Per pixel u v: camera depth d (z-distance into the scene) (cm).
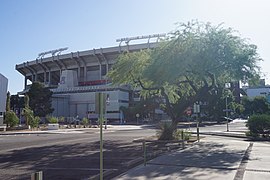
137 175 1030
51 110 9725
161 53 2448
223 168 1166
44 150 1967
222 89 3025
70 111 11531
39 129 5244
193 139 2686
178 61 2344
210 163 1284
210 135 3525
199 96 2619
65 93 11838
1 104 5050
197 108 2736
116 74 2909
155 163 1290
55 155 1697
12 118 5084
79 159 1521
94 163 1375
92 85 12144
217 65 2369
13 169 1236
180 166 1214
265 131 2941
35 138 3209
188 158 1438
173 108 2741
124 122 9775
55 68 13775
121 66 2869
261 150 1781
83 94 11388
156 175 1028
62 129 5456
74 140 2873
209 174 1046
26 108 5778
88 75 13325
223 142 2370
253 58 2445
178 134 2625
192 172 1083
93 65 12800
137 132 4369
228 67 2372
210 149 1841
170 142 2414
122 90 10869
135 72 2786
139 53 2941
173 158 1439
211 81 2814
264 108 7731
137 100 11131
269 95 4359
